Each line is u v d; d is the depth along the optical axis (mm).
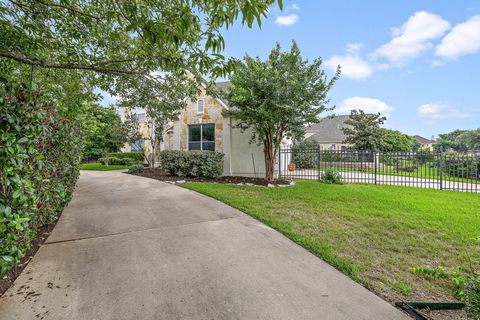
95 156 23078
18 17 3660
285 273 2732
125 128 13594
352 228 4180
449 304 2100
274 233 3973
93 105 10141
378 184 9609
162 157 11195
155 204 5734
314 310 2121
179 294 2318
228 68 3195
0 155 2014
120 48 4742
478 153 10906
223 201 5988
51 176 3844
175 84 6199
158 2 2998
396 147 23359
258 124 8672
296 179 10484
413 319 2027
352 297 2316
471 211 5195
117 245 3412
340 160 15969
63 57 4562
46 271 2688
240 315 2045
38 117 2559
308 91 8039
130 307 2125
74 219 4570
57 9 3713
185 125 12000
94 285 2439
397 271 2818
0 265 2053
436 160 10250
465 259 3105
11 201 2162
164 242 3535
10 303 2139
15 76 4398
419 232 4012
